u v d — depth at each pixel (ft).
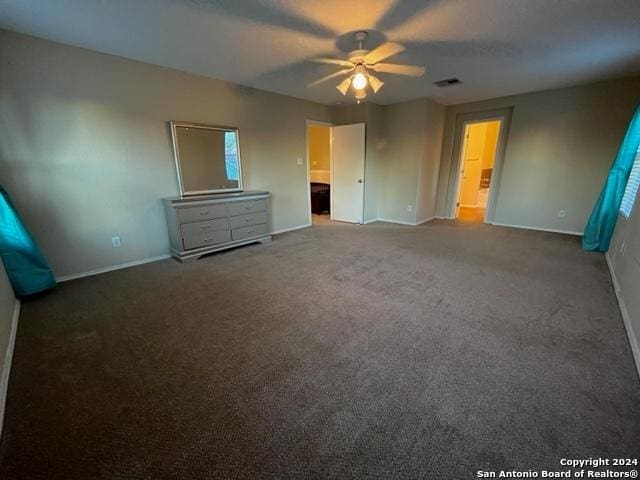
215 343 6.35
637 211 8.08
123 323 7.17
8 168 8.45
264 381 5.23
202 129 12.26
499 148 17.22
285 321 7.18
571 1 6.66
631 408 4.50
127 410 4.64
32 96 8.53
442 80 12.87
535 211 16.30
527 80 12.99
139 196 11.10
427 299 8.20
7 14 7.07
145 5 6.71
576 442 3.99
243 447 4.02
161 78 10.91
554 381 5.09
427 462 3.78
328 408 4.64
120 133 10.28
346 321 7.14
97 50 9.37
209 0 6.51
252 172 14.57
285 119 15.67
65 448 4.01
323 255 12.32
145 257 11.60
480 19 7.47
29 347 6.24
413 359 5.74
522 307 7.66
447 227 17.48
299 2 6.64
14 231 7.92
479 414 4.46
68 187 9.52
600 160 13.97
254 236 13.74
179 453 3.95
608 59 10.41
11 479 3.63
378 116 18.22
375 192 19.45
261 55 9.77
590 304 7.76
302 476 3.64
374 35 8.30
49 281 8.68
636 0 6.61
